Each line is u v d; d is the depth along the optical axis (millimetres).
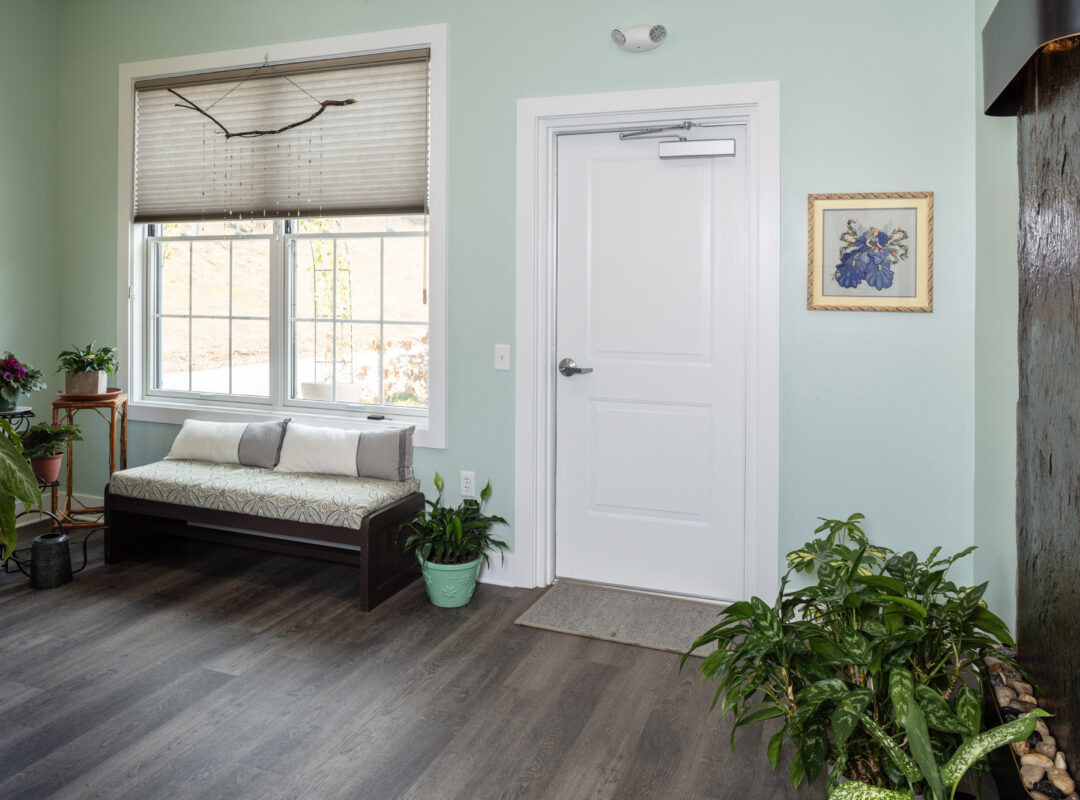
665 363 3426
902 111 2984
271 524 3430
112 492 3754
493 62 3471
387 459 3627
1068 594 1549
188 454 3982
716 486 3389
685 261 3373
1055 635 1634
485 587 3584
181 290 4293
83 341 4402
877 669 1615
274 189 3922
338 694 2598
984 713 1904
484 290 3547
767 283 3143
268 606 3322
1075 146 1483
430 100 3576
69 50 4328
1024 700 1817
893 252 3010
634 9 3266
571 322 3549
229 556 3945
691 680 2730
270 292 4074
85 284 4375
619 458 3523
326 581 3623
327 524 3312
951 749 1616
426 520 3412
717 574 3414
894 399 3049
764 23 3111
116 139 4238
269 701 2545
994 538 2678
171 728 2375
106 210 4297
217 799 2041
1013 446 2463
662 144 3307
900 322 3027
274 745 2295
